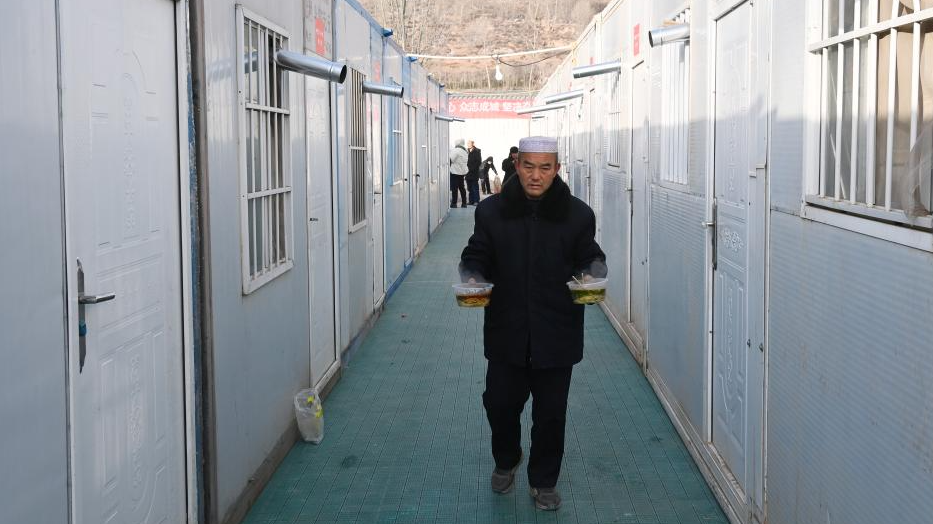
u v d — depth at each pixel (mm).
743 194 4184
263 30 4961
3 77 2338
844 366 2873
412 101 13695
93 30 2902
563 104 16406
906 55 2570
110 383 3053
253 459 4641
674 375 5902
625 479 4953
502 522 4414
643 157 7367
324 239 6582
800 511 3322
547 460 4516
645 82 7234
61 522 2676
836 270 2945
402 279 12211
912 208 2365
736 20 4332
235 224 4340
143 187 3330
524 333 4254
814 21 3195
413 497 4719
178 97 3648
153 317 3430
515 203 4199
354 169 8078
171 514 3637
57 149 2643
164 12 3529
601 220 10766
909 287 2412
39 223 2533
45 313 2568
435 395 6605
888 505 2541
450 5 54500
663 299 6332
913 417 2389
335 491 4805
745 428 4156
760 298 3865
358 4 8414
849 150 2979
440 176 19734
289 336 5480
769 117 3727
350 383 6953
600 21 10633
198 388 3840
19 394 2422
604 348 8117
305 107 5906
